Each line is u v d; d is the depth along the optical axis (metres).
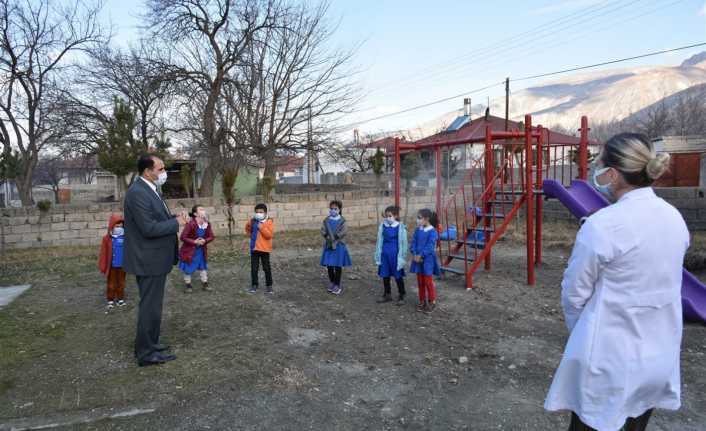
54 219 11.41
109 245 6.38
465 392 3.91
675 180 17.44
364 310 6.27
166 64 17.67
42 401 3.69
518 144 9.37
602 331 1.91
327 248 7.01
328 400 3.76
